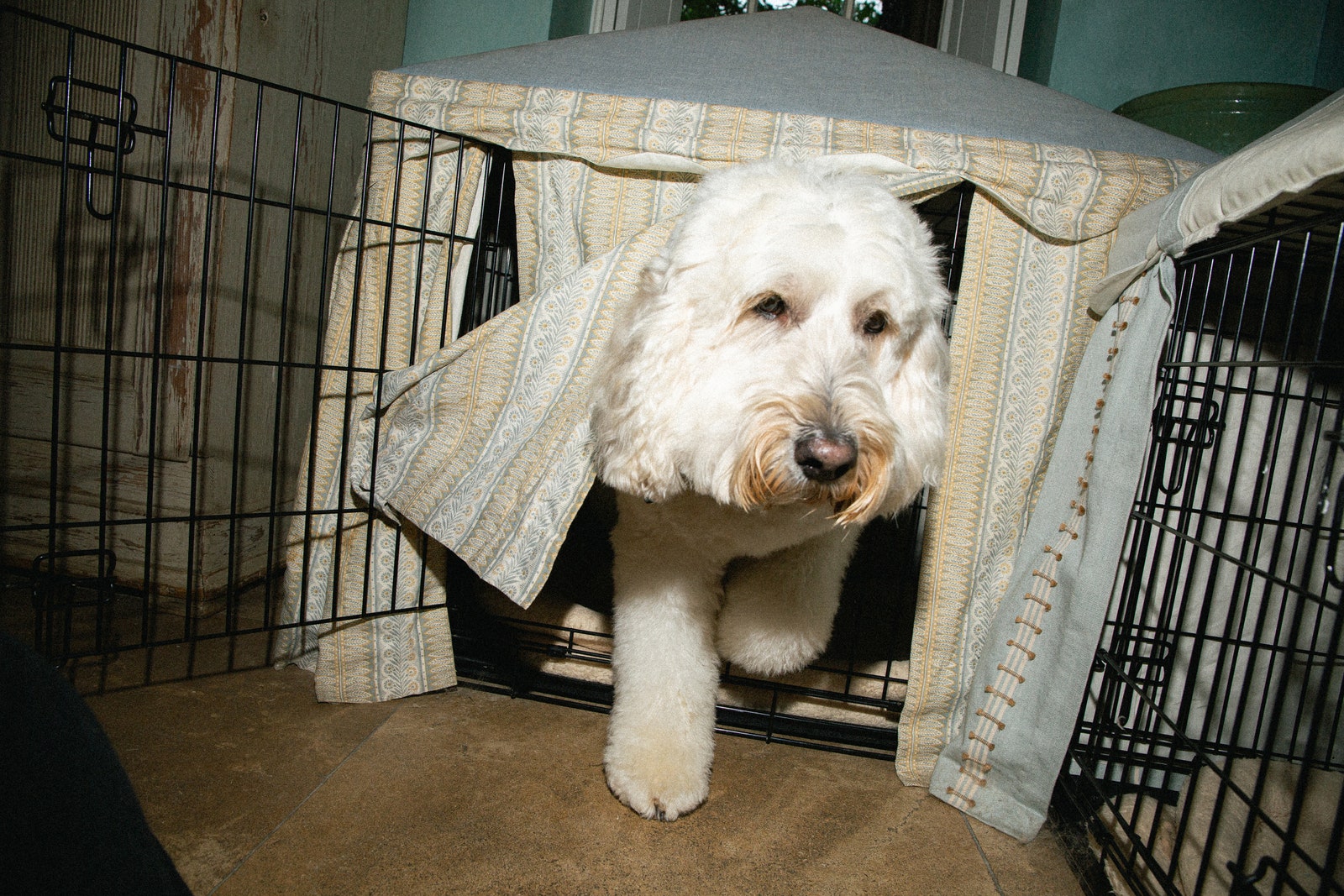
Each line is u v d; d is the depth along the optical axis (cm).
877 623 207
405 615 164
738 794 147
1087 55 292
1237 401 159
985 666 151
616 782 137
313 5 223
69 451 202
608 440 134
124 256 195
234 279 202
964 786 149
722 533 143
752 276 125
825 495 117
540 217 158
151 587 201
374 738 150
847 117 154
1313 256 152
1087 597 136
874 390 123
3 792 42
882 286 126
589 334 149
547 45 171
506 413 151
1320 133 96
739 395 122
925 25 345
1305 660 156
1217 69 290
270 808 124
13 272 199
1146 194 147
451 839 122
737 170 137
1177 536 137
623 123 150
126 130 126
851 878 125
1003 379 153
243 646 184
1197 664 121
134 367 198
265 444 221
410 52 299
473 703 169
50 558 134
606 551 231
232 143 195
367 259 164
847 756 167
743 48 168
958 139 150
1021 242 151
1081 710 141
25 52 194
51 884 43
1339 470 154
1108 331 144
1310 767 86
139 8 192
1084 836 139
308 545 155
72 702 52
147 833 54
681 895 116
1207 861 108
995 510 155
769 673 162
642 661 147
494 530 145
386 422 162
